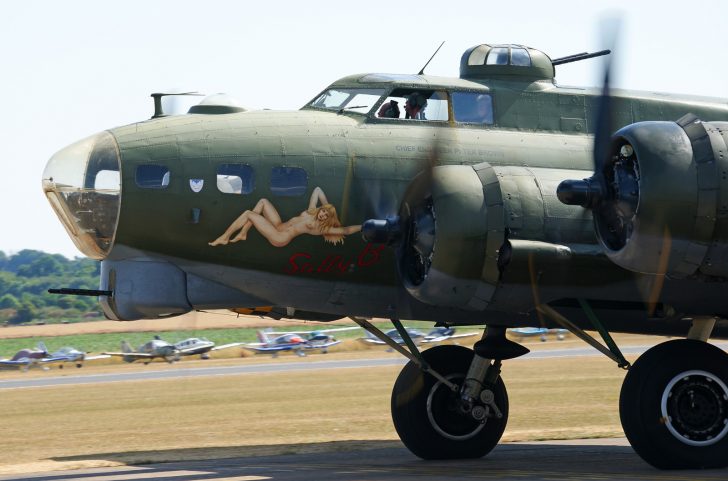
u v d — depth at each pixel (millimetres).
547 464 47625
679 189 38094
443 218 41406
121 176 45031
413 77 50438
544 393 107188
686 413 41906
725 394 41969
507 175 42531
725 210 38281
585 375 138000
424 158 44844
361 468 46781
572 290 42594
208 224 45500
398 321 50531
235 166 46062
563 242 41969
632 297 43281
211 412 97250
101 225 45469
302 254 46281
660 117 52000
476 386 49844
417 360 50125
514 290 42250
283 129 47500
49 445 70312
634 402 41812
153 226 45219
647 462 42188
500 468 45938
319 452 56844
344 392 119938
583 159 49656
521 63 51719
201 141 46281
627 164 40000
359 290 47375
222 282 46562
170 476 45531
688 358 41812
